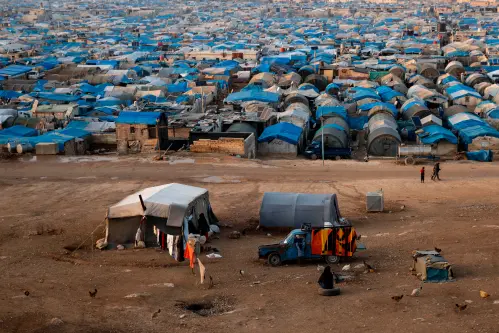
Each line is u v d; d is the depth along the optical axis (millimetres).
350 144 73688
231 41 183250
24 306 25859
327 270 26672
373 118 76688
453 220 38719
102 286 28750
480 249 31812
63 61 136125
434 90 96000
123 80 109188
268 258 31547
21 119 76188
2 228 39031
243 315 24719
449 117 78062
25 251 34625
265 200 38969
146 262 32625
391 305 24734
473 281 27156
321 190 48906
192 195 37531
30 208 44219
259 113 75062
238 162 58875
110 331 23328
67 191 48906
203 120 70375
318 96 93500
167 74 117125
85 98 90938
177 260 32906
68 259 33219
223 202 45375
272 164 59375
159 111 69500
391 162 61781
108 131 71375
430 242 33938
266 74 109688
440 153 66312
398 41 170750
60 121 76812
